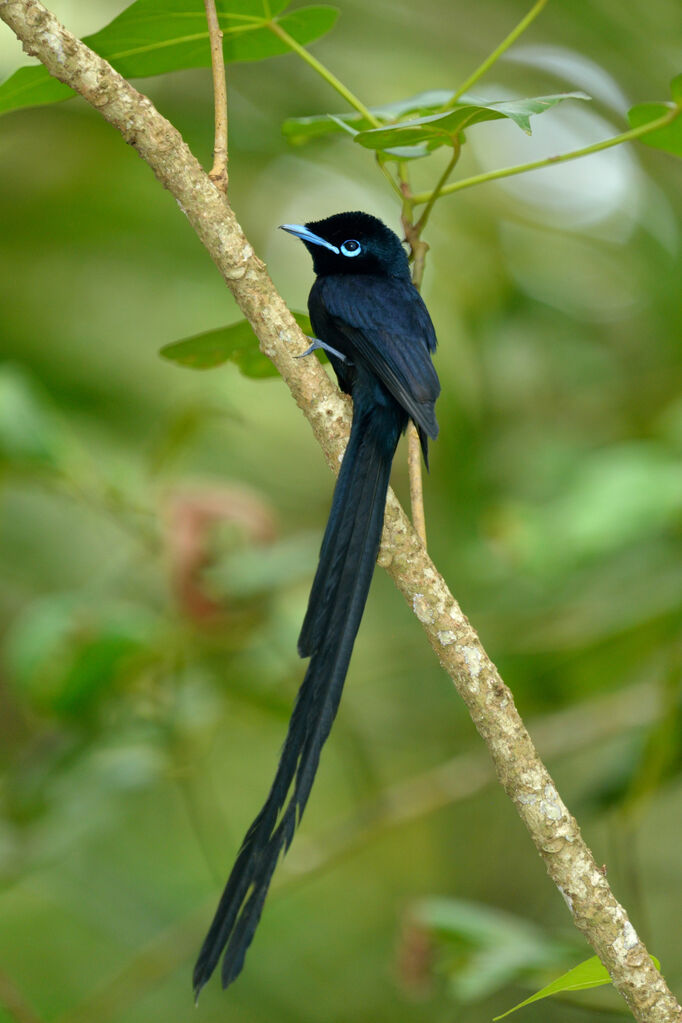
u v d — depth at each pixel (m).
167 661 8.48
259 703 8.96
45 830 8.60
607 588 9.96
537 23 11.98
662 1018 4.45
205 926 8.66
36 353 12.61
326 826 13.85
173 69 6.09
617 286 12.86
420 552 5.10
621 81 12.14
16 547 12.04
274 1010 12.41
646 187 12.44
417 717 11.49
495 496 10.83
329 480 13.96
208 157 11.89
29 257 12.95
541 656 9.45
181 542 8.26
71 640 8.17
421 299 6.47
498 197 12.85
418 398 5.77
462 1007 10.11
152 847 12.47
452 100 5.48
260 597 8.41
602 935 4.49
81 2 11.93
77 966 12.80
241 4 5.68
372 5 11.87
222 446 13.47
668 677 8.05
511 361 11.88
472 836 12.36
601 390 11.70
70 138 12.52
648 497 8.20
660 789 8.79
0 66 10.99
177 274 13.46
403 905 11.05
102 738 8.59
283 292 13.59
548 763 11.52
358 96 12.20
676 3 11.77
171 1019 12.37
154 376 13.11
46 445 8.15
